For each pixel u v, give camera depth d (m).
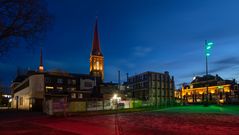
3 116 36.41
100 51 154.88
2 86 83.31
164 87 88.25
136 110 48.91
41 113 43.81
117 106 47.09
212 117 29.38
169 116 32.59
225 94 109.81
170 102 82.19
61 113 37.00
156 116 33.03
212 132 16.34
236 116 30.73
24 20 12.33
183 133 15.99
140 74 88.31
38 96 55.62
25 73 85.25
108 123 24.17
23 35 12.41
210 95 114.88
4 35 11.98
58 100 37.16
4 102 97.12
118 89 73.12
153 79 85.12
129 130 18.06
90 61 152.75
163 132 16.62
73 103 40.66
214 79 119.62
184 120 25.81
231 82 113.00
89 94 64.06
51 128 20.20
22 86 67.75
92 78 77.00
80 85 66.38
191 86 131.62
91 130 18.48
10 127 21.30
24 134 16.69
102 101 47.56
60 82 61.56
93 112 41.88
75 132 17.42
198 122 23.36
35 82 56.25
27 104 60.28
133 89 91.00
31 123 25.16
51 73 63.94
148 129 18.48
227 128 18.48
